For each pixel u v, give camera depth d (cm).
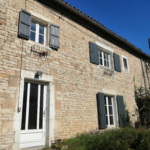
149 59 1228
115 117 779
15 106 442
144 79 1104
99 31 829
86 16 720
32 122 488
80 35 718
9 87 443
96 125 658
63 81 585
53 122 518
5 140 407
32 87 516
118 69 873
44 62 544
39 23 599
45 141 499
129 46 1008
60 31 636
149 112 901
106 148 420
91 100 671
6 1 500
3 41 463
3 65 447
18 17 515
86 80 676
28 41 520
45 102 532
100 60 827
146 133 508
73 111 588
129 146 468
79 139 518
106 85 768
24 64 491
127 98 886
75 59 657
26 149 449
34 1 578
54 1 620
